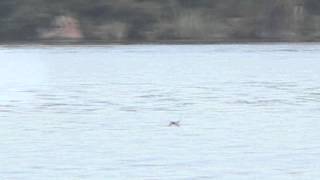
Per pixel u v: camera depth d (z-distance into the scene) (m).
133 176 95.94
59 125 135.00
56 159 105.31
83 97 178.75
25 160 104.75
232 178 95.12
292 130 128.88
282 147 113.44
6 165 101.75
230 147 113.50
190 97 177.75
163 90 194.62
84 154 108.62
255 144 115.81
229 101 169.38
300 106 160.25
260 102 167.25
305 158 105.69
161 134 124.88
